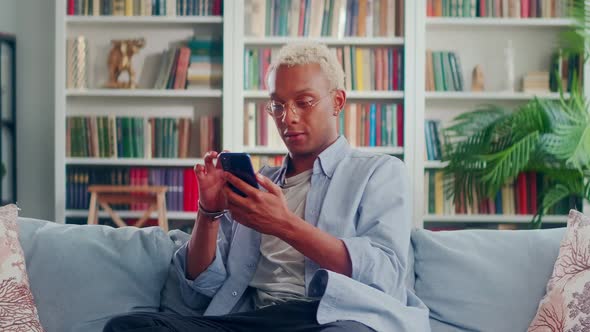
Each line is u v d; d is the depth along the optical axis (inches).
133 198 180.2
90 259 77.0
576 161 158.9
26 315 72.4
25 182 194.9
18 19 193.6
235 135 178.4
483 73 183.0
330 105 72.9
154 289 77.8
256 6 178.7
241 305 74.2
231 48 178.1
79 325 74.2
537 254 77.7
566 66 177.5
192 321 64.2
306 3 179.3
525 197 177.6
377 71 179.3
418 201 176.6
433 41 184.4
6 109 189.2
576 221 76.0
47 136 194.7
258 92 178.7
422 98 176.9
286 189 74.7
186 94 181.0
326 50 73.5
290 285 69.5
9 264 74.2
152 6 181.3
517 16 178.4
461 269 77.4
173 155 182.9
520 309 74.9
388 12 179.3
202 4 181.2
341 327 62.0
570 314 69.3
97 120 182.2
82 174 181.9
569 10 177.3
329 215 70.5
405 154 177.0
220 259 72.8
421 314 67.8
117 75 183.0
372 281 65.2
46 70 194.2
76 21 181.2
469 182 175.2
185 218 182.1
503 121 168.7
